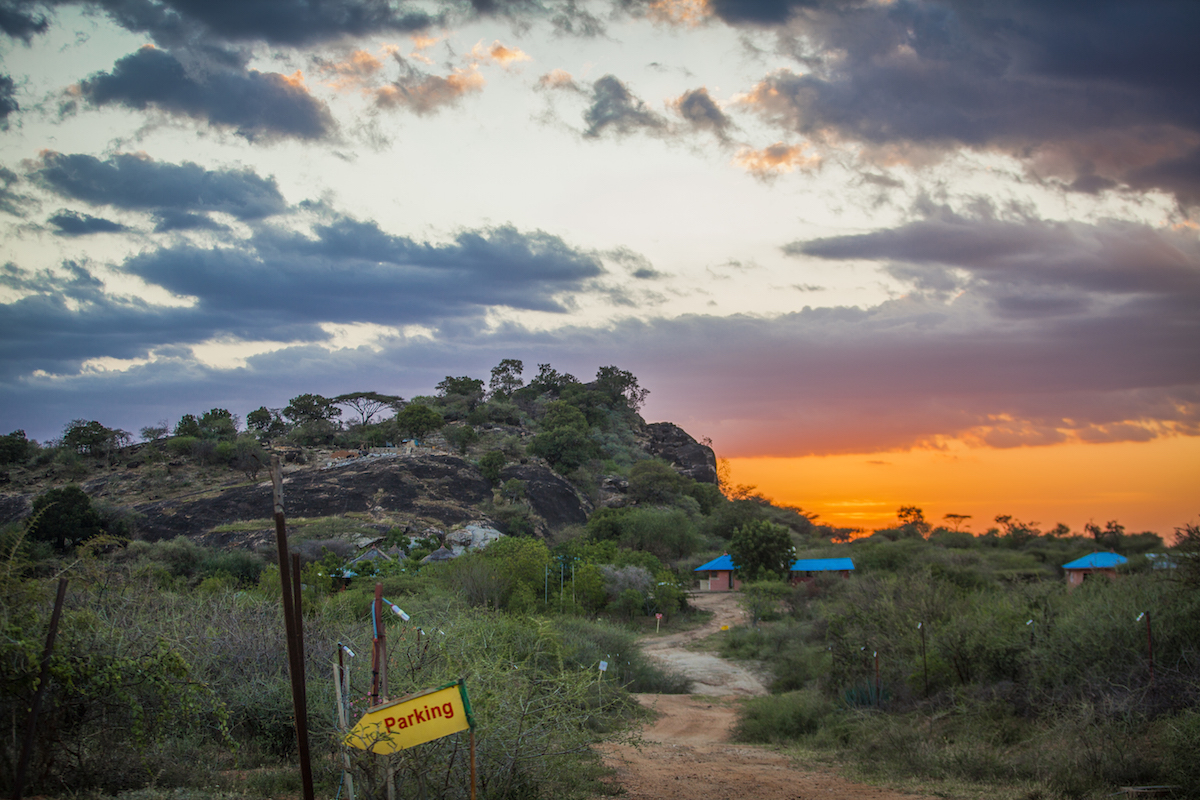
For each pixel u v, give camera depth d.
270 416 151.62
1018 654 16.80
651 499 124.56
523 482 106.56
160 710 8.48
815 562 69.06
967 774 12.37
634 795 9.85
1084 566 58.47
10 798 6.80
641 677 30.12
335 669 7.06
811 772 13.18
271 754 9.98
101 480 102.25
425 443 127.94
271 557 61.88
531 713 8.19
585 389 196.50
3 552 7.63
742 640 42.47
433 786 7.46
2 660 6.97
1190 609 14.37
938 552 65.12
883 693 19.69
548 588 46.91
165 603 10.97
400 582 41.50
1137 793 10.17
